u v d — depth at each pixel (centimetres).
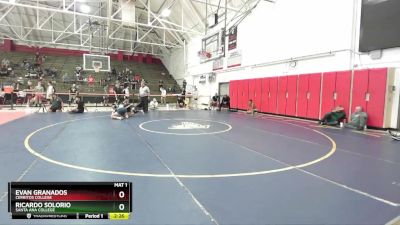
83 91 2061
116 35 2691
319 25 1024
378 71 796
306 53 1083
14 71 2148
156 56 3173
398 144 588
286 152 495
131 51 2942
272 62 1271
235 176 351
